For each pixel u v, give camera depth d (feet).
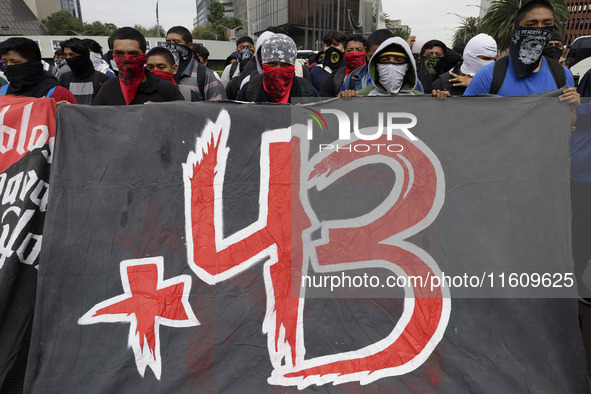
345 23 194.39
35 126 6.91
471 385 5.90
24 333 6.53
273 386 6.07
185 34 13.28
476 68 10.14
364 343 6.14
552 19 6.83
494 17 83.82
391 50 7.64
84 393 6.01
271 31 11.30
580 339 5.92
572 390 5.83
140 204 6.49
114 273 6.34
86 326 6.22
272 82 8.28
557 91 6.19
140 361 6.15
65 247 6.34
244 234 6.42
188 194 6.50
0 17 268.82
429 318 6.16
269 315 6.25
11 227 6.62
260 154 6.52
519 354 5.94
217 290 6.31
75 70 12.48
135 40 7.88
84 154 6.57
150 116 6.61
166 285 6.33
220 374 6.12
